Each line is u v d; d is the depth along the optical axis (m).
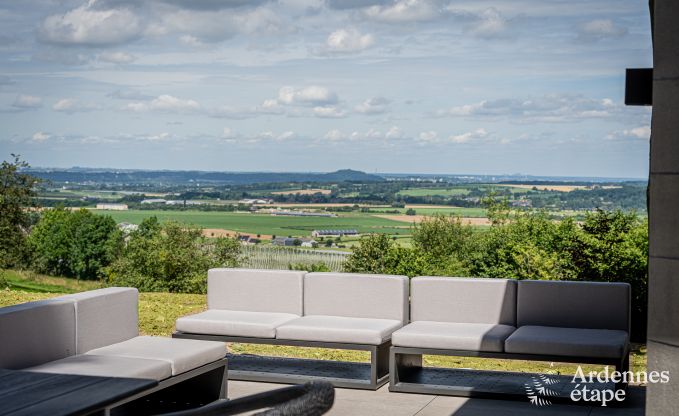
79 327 4.68
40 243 38.97
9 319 4.22
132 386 3.02
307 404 1.83
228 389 5.52
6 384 3.06
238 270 6.25
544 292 5.53
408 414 4.83
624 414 4.80
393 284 5.84
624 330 5.34
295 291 6.10
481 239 28.08
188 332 5.78
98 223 44.56
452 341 5.19
